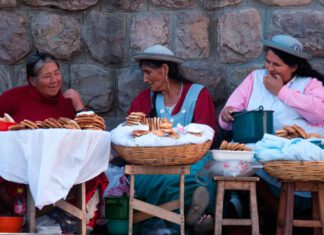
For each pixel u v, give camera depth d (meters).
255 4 13.95
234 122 12.65
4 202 11.90
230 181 11.52
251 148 11.80
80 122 11.29
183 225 11.43
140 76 14.03
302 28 13.88
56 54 13.98
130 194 11.48
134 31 14.01
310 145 11.36
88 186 11.66
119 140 11.41
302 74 12.98
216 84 13.98
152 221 12.22
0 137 11.12
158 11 14.02
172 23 14.02
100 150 11.34
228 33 13.94
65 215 11.84
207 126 11.62
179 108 13.00
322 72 13.88
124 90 14.09
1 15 13.91
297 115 12.81
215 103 14.02
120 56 14.06
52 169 10.86
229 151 11.55
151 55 12.86
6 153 11.09
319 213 11.63
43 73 12.59
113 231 11.98
